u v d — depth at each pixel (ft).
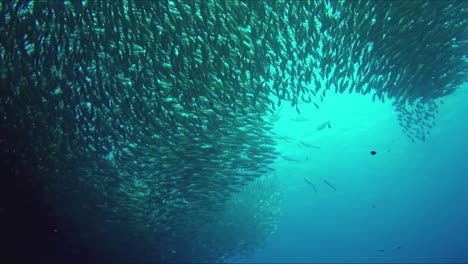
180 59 24.17
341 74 29.78
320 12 25.35
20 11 23.11
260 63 27.73
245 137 35.78
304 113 64.23
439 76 33.32
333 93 58.70
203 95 29.12
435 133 87.51
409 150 98.43
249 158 38.58
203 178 39.24
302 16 24.73
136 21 24.04
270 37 25.49
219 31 24.29
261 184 65.31
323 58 28.02
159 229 48.11
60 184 37.32
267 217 65.67
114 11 22.94
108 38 24.61
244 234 63.82
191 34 24.63
